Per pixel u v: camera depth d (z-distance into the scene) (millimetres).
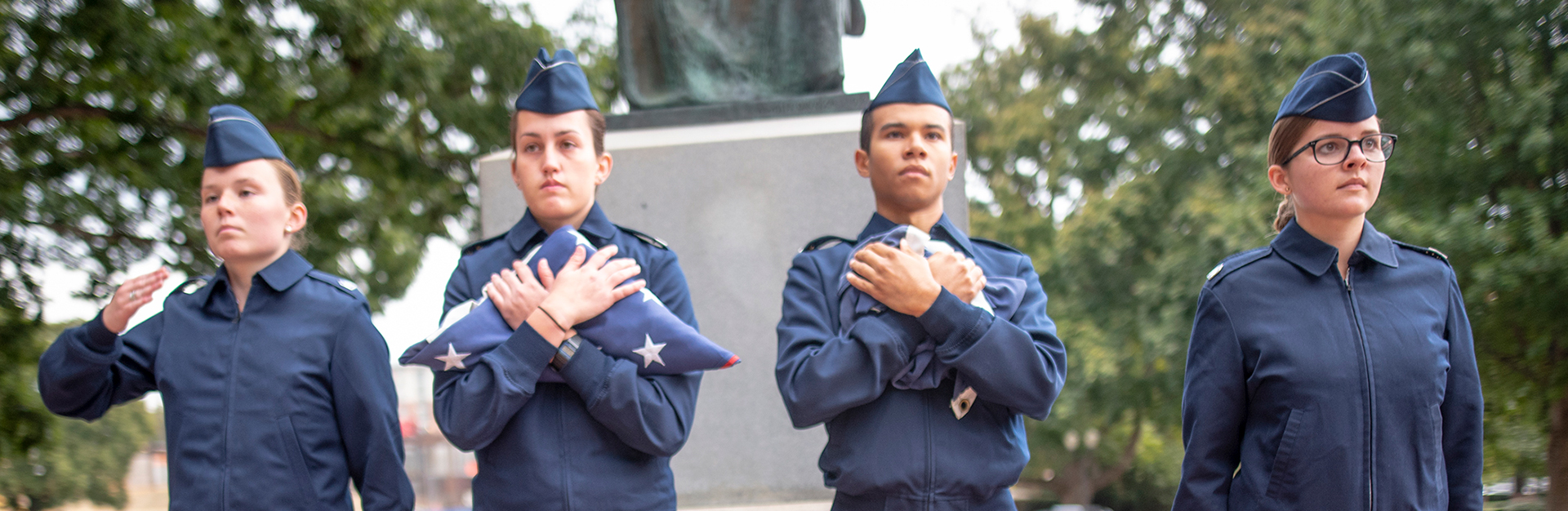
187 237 9594
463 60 11117
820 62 4086
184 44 8711
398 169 10641
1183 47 18797
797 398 2381
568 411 2479
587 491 2443
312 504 2488
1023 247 21359
